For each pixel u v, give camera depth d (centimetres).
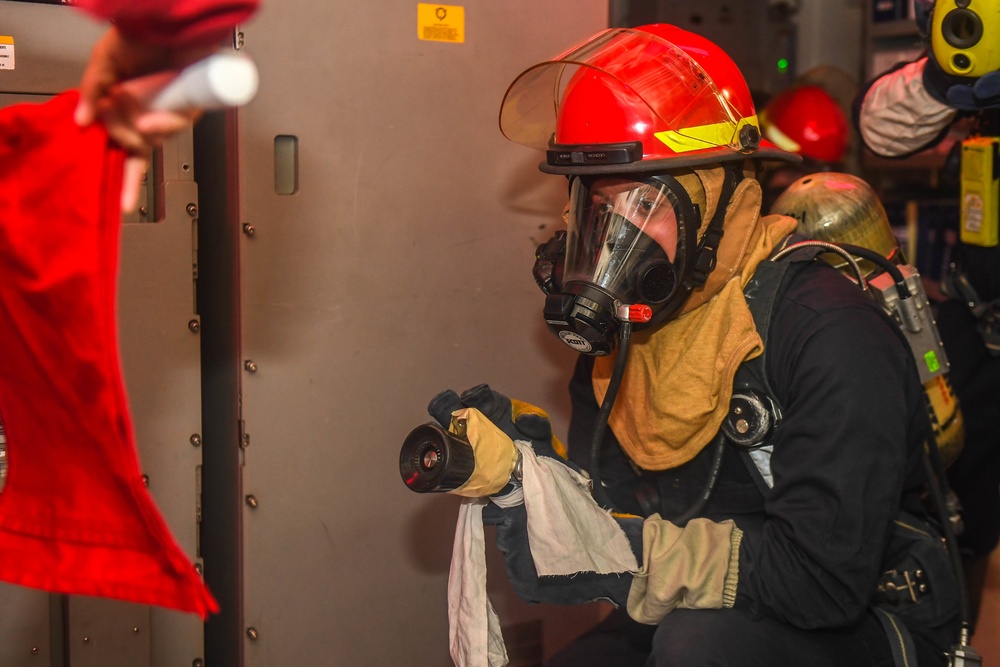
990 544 174
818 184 152
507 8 159
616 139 117
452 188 159
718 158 116
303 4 145
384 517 160
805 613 112
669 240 117
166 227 145
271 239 148
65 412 82
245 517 152
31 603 141
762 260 125
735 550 117
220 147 153
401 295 157
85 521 85
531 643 177
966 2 147
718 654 112
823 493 110
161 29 63
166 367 147
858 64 291
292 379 152
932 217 263
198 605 81
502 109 136
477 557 123
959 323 176
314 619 158
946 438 143
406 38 152
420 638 165
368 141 152
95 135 73
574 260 119
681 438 123
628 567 116
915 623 124
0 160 75
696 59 124
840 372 111
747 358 118
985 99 153
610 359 136
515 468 116
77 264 75
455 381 163
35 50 133
